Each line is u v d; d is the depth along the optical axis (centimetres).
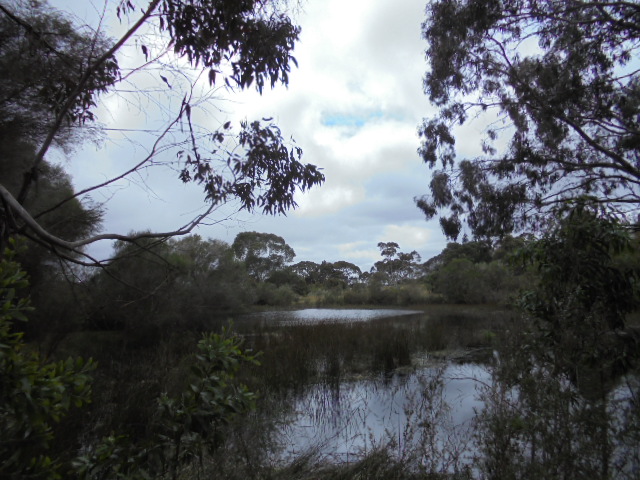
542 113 887
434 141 1070
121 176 277
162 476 265
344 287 5578
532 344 346
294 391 780
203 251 2012
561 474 275
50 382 162
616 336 369
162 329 1174
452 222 1057
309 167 331
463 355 1134
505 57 944
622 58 827
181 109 288
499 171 979
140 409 504
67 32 306
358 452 468
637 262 432
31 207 588
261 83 290
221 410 233
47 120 462
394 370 966
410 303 4056
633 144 873
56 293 907
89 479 216
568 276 366
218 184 313
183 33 265
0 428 169
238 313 2448
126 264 680
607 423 281
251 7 266
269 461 402
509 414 326
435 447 404
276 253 4994
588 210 387
